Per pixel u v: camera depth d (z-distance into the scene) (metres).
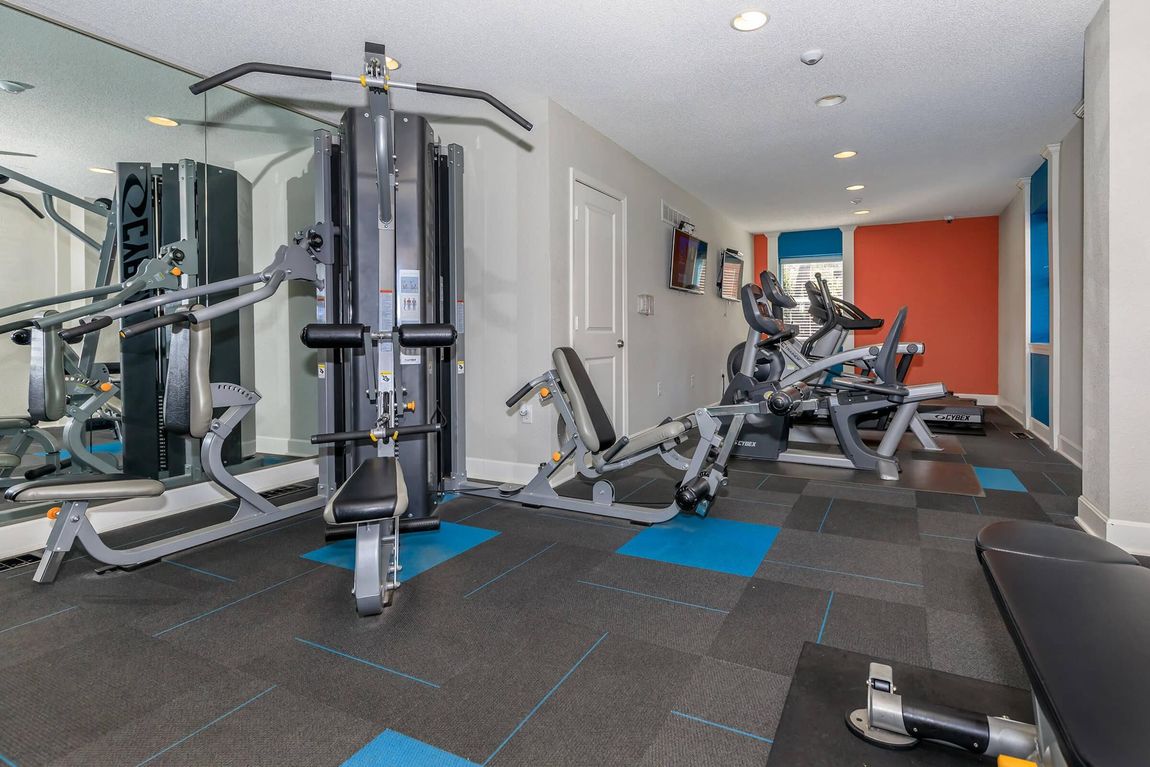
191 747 1.35
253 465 3.79
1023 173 5.25
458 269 3.40
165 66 3.07
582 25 2.70
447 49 2.92
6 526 2.54
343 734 1.39
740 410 2.80
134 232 3.26
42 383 2.85
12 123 2.84
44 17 2.61
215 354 3.69
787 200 6.21
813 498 3.42
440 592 2.17
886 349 4.05
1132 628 0.90
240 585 2.25
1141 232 2.38
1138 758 0.64
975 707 1.46
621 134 4.20
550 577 2.30
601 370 4.26
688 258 5.72
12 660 1.72
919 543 2.66
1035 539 1.25
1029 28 2.76
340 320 3.16
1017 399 6.08
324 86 3.34
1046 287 4.92
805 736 1.37
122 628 1.91
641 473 4.09
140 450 3.25
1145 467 2.41
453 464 3.47
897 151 4.60
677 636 1.84
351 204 2.93
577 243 3.92
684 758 1.31
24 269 2.94
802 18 2.67
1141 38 2.34
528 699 1.52
